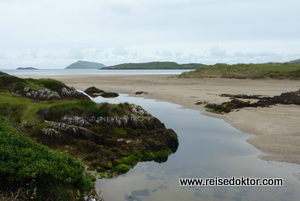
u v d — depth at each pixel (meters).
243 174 17.08
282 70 88.75
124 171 17.47
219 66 98.38
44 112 23.53
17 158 11.66
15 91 34.81
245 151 21.31
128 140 21.72
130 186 15.32
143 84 74.00
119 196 14.16
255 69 92.38
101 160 17.91
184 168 18.12
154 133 23.20
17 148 12.34
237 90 57.62
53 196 11.07
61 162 12.57
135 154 19.81
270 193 14.63
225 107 37.59
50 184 11.30
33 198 10.54
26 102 27.73
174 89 61.47
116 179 16.19
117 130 22.81
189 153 21.14
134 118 23.92
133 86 69.25
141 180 16.14
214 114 35.59
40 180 11.20
